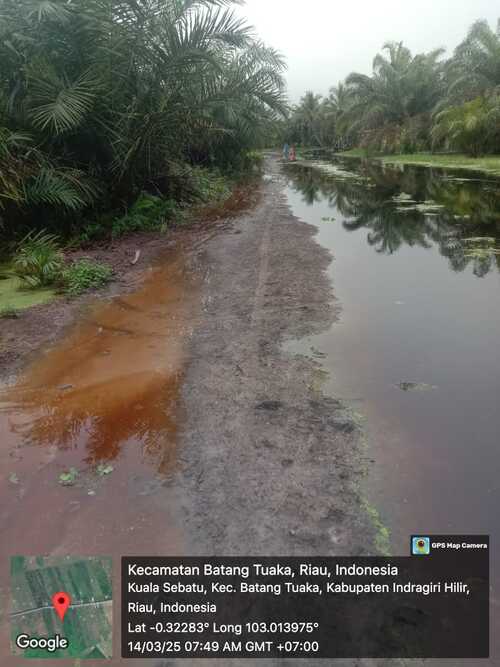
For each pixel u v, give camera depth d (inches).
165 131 350.0
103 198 338.6
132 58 300.4
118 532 84.4
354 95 1504.7
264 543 81.2
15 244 263.0
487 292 205.6
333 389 128.3
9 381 137.5
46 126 288.5
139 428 114.1
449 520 85.8
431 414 117.0
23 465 102.9
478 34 1009.5
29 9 268.2
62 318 181.9
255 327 169.2
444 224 362.6
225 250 284.8
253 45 413.4
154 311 187.9
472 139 991.0
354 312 183.0
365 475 96.3
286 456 101.6
